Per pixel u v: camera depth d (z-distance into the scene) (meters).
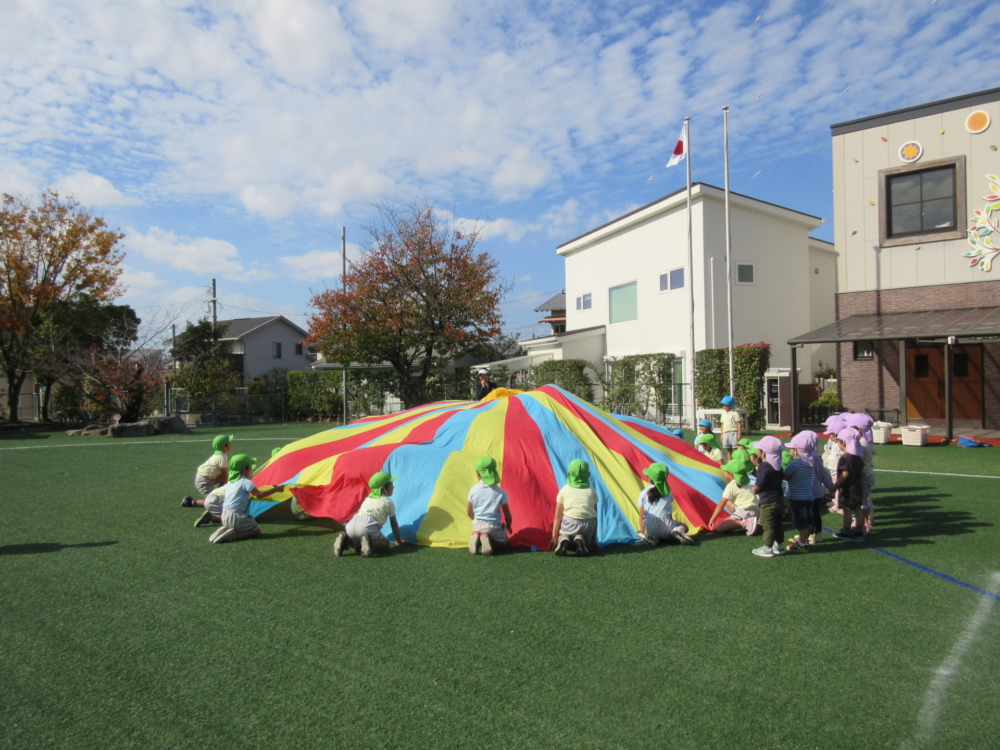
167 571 5.98
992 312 14.58
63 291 24.81
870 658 4.11
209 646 4.36
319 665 4.06
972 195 15.23
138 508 8.73
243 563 6.23
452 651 4.24
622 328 23.36
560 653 4.20
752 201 20.05
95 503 9.06
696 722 3.39
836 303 17.14
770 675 3.89
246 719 3.44
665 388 20.19
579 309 26.14
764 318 20.53
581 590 5.39
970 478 10.23
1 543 6.97
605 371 24.23
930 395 16.11
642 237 22.12
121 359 20.91
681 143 17.83
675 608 4.97
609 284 24.06
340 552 6.43
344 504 7.30
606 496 7.34
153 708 3.56
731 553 6.50
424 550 6.69
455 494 7.31
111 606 5.09
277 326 44.91
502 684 3.80
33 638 4.50
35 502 9.13
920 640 4.37
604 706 3.55
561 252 27.03
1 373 24.84
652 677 3.88
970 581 5.54
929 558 6.21
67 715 3.49
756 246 20.44
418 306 23.86
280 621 4.77
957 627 4.58
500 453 7.81
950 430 14.15
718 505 7.38
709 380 18.72
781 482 6.35
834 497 8.18
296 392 26.50
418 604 5.10
